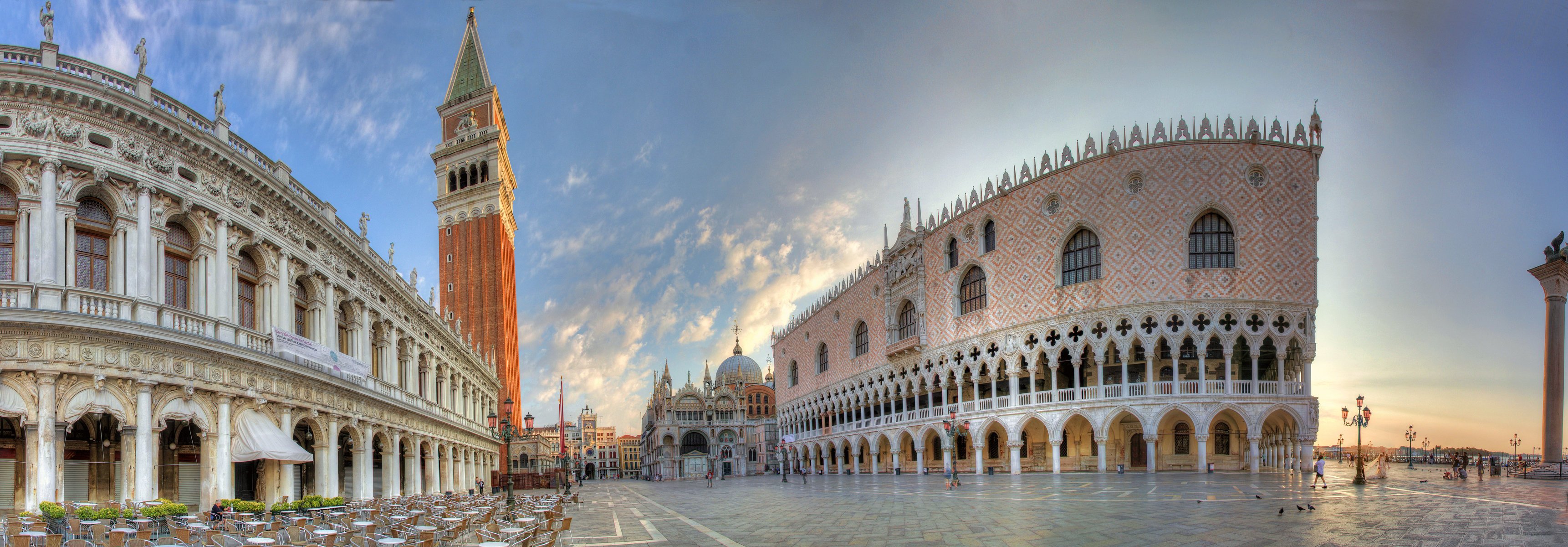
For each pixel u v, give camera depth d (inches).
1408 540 916.0
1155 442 2824.8
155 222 1330.0
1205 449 2785.4
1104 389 2952.8
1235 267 2876.5
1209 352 2977.4
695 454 6663.4
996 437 3705.7
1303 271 2888.8
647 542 1102.4
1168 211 2906.0
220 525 1010.7
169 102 1403.8
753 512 1653.5
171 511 1124.5
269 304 1579.7
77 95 1248.8
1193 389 2844.5
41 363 1147.9
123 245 1286.9
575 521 1529.3
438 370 2824.8
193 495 1464.1
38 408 1144.8
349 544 846.5
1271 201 2898.6
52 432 1143.6
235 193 1497.3
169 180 1355.8
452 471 2827.3
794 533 1180.5
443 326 2768.2
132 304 1254.3
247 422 1422.2
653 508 1907.0
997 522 1223.5
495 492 3737.7
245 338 1455.5
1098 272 3041.3
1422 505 1326.3
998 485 2388.0
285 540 866.1
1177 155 2925.7
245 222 1515.7
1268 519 1147.9
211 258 1433.3
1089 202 3046.3
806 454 5447.8
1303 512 1221.7
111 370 1204.5
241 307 1537.9
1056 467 3046.3
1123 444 3184.1
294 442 1488.7
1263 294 2849.4
